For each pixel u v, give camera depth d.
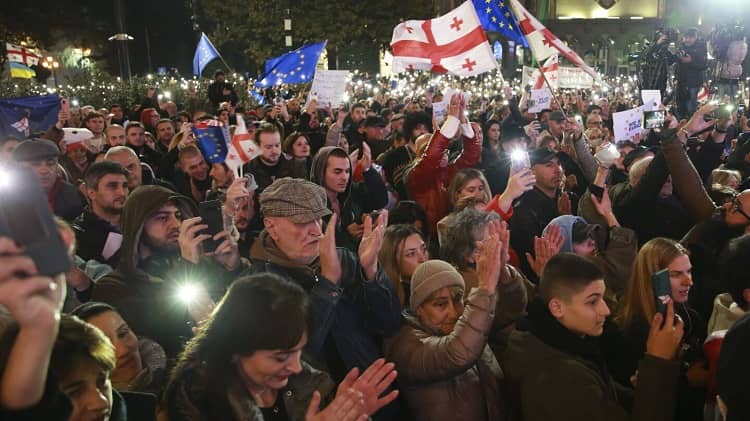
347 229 5.18
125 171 4.67
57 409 1.53
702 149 7.36
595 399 2.68
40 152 5.00
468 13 7.46
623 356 3.42
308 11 31.30
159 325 3.09
